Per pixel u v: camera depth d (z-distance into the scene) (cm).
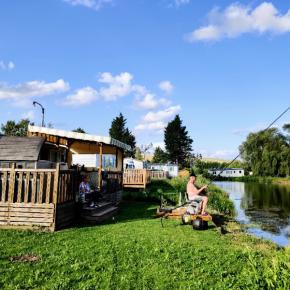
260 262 792
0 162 1489
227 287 646
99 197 1549
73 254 828
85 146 2153
